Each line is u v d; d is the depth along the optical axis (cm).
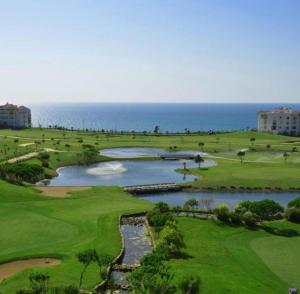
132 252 6419
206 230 7294
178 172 14750
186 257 5978
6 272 5375
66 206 8806
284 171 13875
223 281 5041
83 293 4747
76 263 5566
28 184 11450
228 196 11300
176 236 6294
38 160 15575
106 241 6650
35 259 5800
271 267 5672
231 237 6994
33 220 7600
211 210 8600
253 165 15275
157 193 11794
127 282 5250
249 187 11950
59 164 15875
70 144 19938
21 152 16912
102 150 19962
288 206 8400
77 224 7450
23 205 8669
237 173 13650
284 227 7594
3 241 6481
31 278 4378
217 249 6350
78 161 16550
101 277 5156
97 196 9944
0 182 10406
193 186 12200
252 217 7706
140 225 7819
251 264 5750
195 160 16312
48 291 4494
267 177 12925
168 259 5872
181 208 8694
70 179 13725
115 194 10369
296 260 5953
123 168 15812
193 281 4172
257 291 4841
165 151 19900
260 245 6612
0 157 15488
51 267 5441
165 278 4297
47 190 10494
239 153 16612
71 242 6494
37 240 6550
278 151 19038
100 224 7512
